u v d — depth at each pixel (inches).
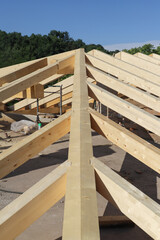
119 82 187.0
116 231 153.6
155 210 44.1
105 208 183.3
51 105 549.3
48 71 243.4
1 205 185.5
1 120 593.0
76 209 41.8
